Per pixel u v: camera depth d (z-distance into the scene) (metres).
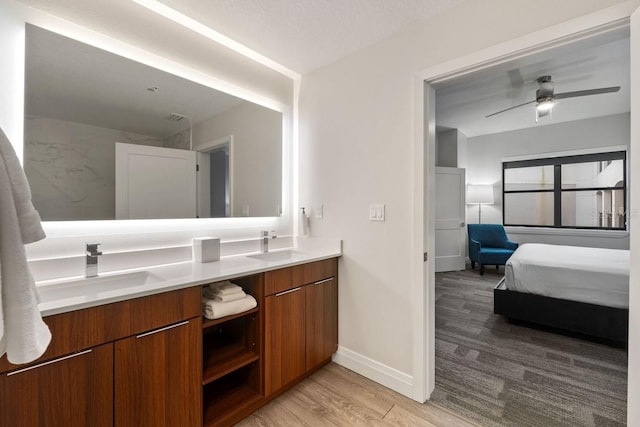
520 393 1.81
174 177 1.88
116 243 1.62
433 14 1.70
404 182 1.84
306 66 2.34
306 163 2.46
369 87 2.03
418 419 1.60
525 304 2.73
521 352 2.31
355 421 1.59
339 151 2.21
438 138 5.43
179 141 1.89
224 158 2.11
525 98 3.65
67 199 1.48
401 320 1.85
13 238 0.84
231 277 1.51
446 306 3.36
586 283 2.48
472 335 2.62
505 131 5.34
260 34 1.94
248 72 2.21
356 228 2.10
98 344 1.08
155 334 1.23
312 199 2.41
